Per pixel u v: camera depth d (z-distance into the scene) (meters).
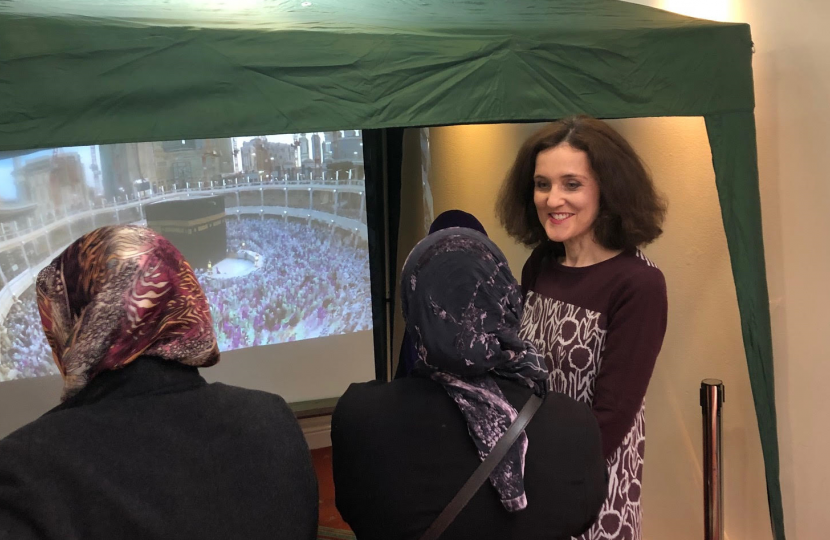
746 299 1.60
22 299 2.76
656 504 2.17
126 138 1.05
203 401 0.76
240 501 0.73
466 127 3.08
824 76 1.52
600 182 1.27
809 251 1.60
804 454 1.67
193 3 1.44
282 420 0.82
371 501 0.80
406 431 0.80
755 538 1.83
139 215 2.96
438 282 0.81
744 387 1.80
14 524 0.63
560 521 0.78
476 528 0.76
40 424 0.68
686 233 1.95
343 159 3.32
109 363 0.72
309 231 3.31
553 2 1.95
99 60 1.02
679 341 2.02
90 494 0.65
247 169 3.15
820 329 1.59
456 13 1.67
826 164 1.53
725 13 1.78
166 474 0.69
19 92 0.98
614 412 1.17
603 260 1.31
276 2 1.56
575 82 1.40
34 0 1.26
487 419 0.78
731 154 1.58
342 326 3.45
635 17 1.71
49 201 2.77
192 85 1.08
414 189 3.63
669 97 1.50
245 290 3.23
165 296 0.75
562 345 1.29
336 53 1.18
